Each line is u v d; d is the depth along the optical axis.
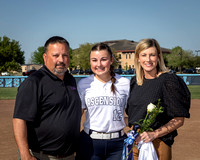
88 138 2.49
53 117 2.15
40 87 2.12
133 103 2.45
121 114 2.53
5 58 51.25
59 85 2.20
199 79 21.05
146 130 2.23
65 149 2.23
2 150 4.60
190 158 4.18
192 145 4.86
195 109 9.13
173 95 2.24
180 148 4.70
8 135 5.61
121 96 2.53
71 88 2.30
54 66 2.18
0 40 51.62
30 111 2.06
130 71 45.94
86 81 2.57
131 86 2.59
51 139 2.16
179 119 2.26
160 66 2.48
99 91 2.49
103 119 2.45
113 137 2.46
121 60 75.62
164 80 2.31
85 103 2.53
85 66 62.81
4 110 9.02
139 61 2.50
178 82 2.28
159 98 2.31
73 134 2.26
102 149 2.44
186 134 5.67
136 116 2.40
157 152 2.29
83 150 2.51
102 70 2.47
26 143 2.04
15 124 2.05
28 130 2.17
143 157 2.22
